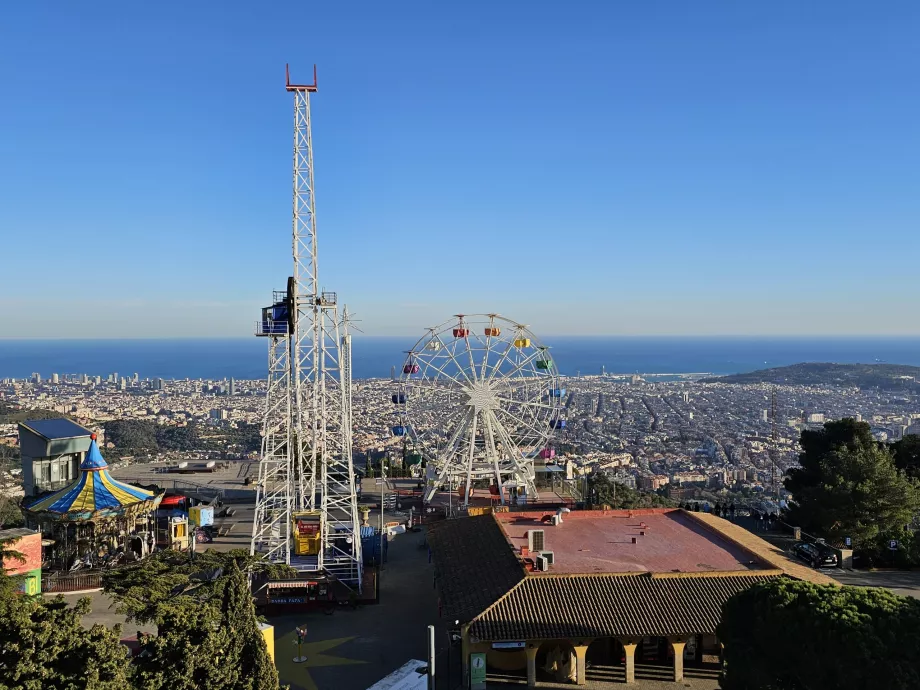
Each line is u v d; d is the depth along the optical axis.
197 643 27.25
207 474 108.44
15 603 24.12
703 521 53.03
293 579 49.12
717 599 37.50
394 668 39.69
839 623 26.00
